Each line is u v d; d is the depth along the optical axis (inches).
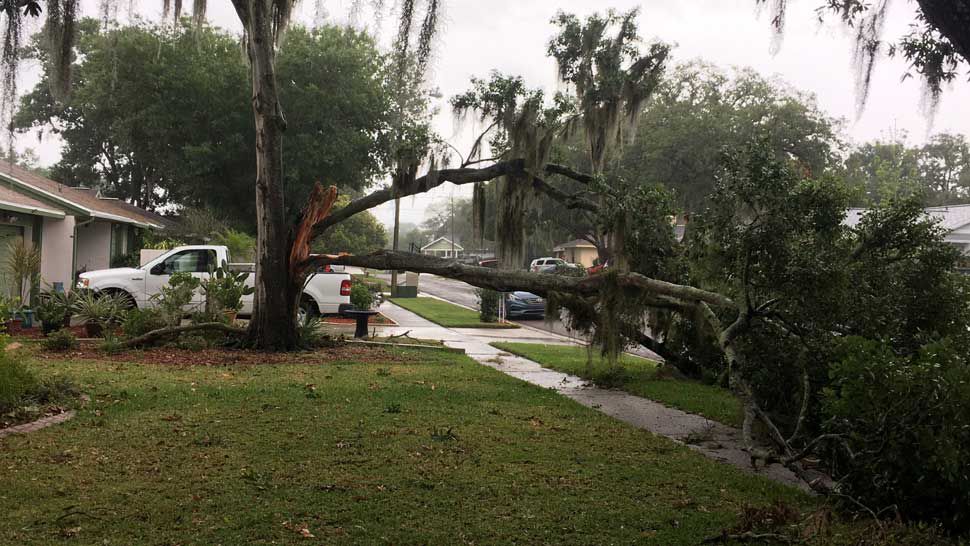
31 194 759.7
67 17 324.5
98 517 181.5
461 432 291.7
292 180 1224.2
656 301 437.4
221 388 369.7
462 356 580.7
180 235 1172.5
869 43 286.2
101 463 228.1
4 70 309.6
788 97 1829.5
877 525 190.7
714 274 329.4
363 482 219.1
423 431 288.8
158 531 174.6
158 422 286.2
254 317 542.3
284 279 538.3
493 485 222.7
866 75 286.5
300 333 567.2
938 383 188.1
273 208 526.9
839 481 215.8
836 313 294.4
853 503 209.6
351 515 190.7
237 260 1003.3
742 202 310.8
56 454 236.1
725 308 358.6
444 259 503.2
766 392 313.7
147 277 674.8
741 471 258.8
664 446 289.0
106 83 1186.6
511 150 507.8
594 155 530.3
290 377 416.5
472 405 355.6
